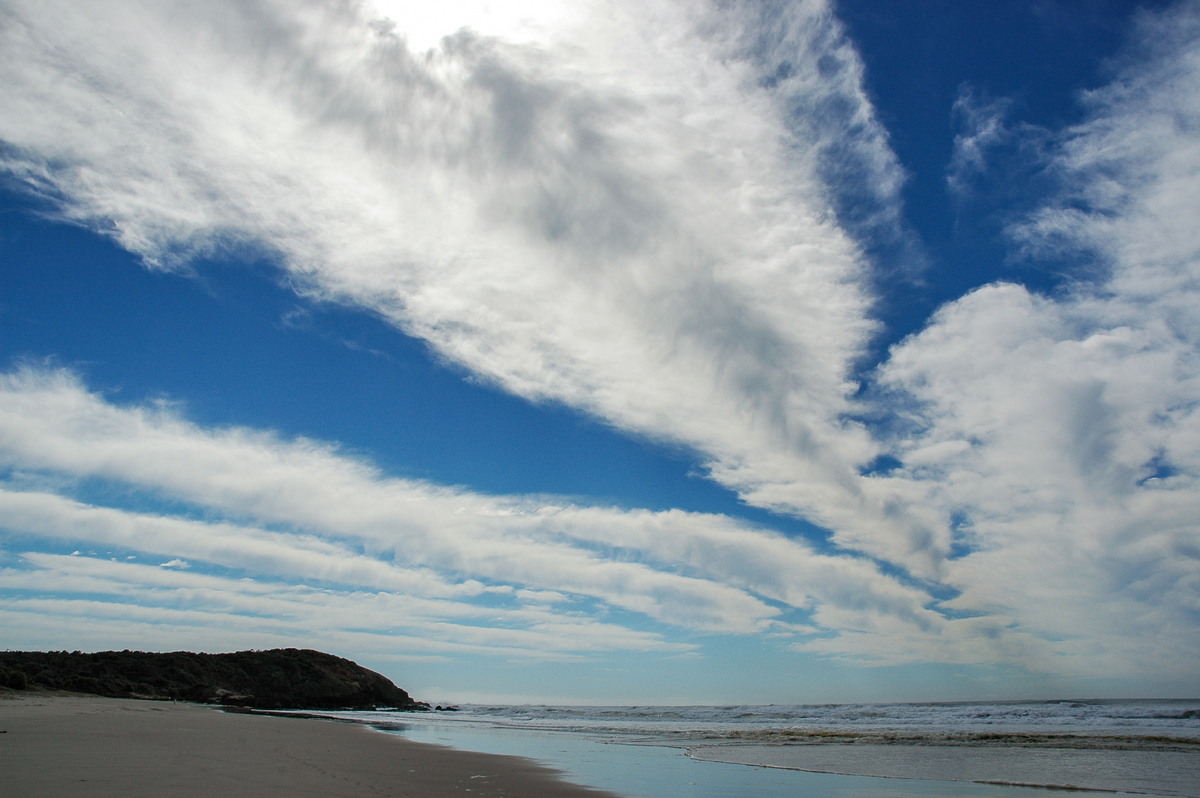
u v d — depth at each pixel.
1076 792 13.22
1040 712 54.44
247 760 14.00
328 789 10.55
